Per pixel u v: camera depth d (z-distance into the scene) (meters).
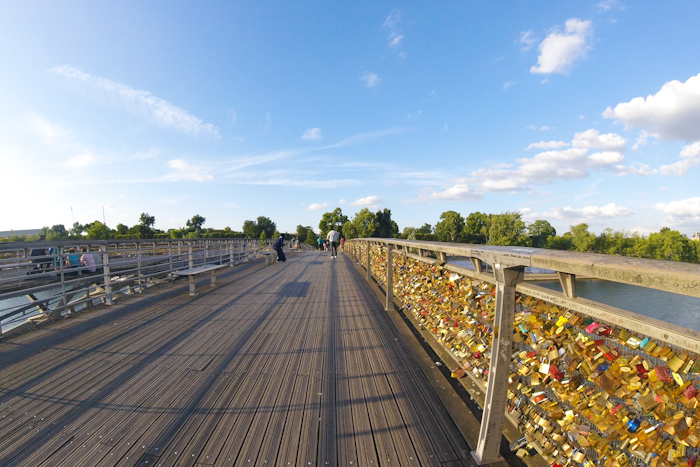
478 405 2.76
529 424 1.96
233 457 2.12
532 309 1.85
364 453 2.17
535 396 1.83
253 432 2.37
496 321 1.98
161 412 2.60
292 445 2.24
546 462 1.96
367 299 6.64
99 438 2.28
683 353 1.12
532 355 1.87
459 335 2.84
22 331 4.47
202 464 2.05
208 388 2.98
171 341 4.15
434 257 3.96
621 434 1.37
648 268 1.03
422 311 4.06
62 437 2.28
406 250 4.90
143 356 3.68
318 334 4.47
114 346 3.96
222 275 10.17
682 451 1.16
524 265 1.65
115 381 3.09
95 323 4.88
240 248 14.91
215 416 2.56
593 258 1.35
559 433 1.75
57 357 3.63
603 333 1.42
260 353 3.80
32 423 2.43
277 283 8.61
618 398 1.38
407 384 3.10
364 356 3.75
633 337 1.29
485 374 2.44
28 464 2.02
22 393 2.86
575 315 1.55
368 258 9.37
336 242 17.06
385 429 2.43
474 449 2.20
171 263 8.58
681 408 1.16
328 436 2.34
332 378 3.21
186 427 2.42
